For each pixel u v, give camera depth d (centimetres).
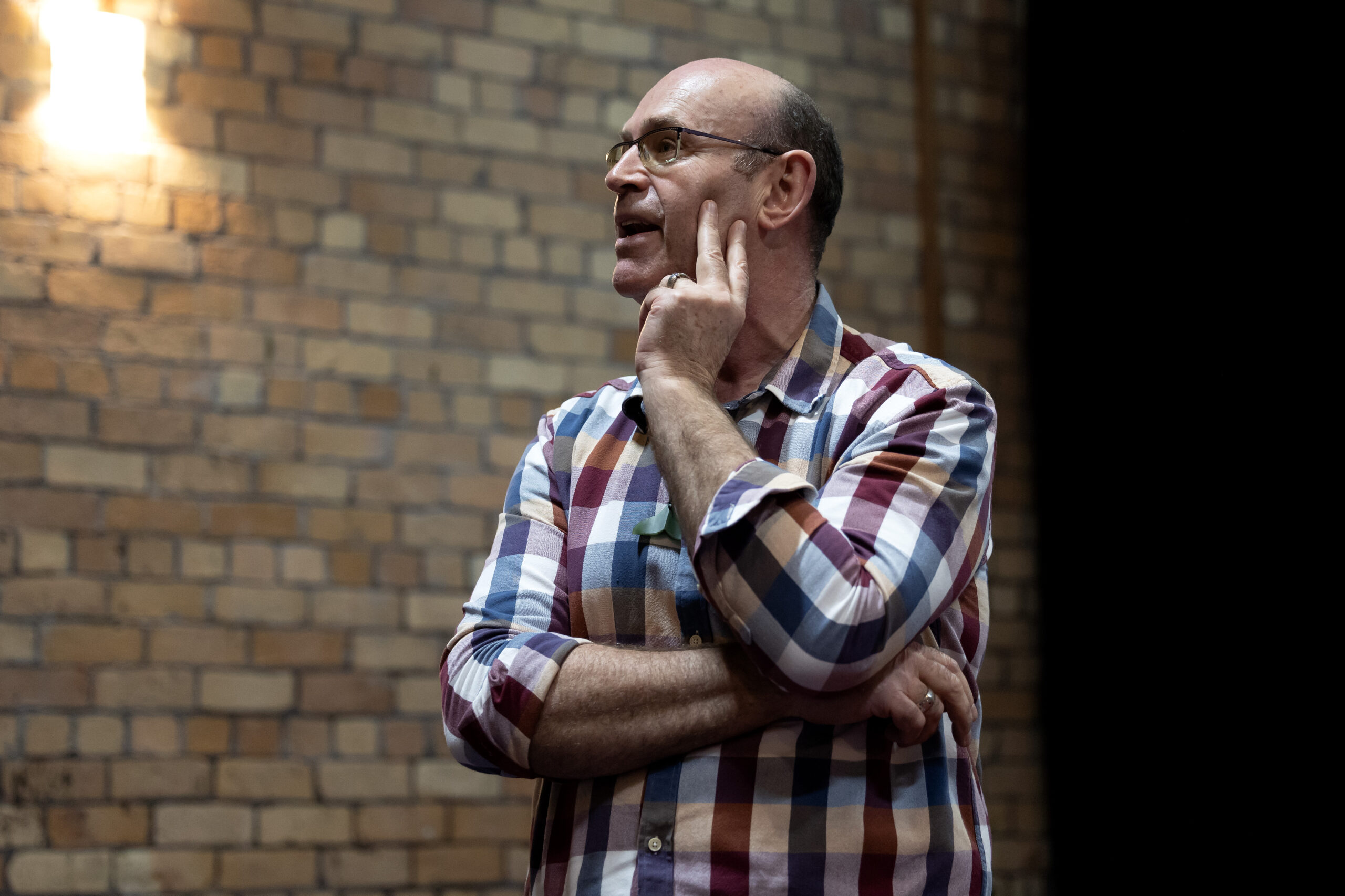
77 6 388
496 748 135
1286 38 376
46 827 350
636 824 133
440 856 385
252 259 396
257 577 382
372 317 407
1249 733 368
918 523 133
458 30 431
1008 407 474
